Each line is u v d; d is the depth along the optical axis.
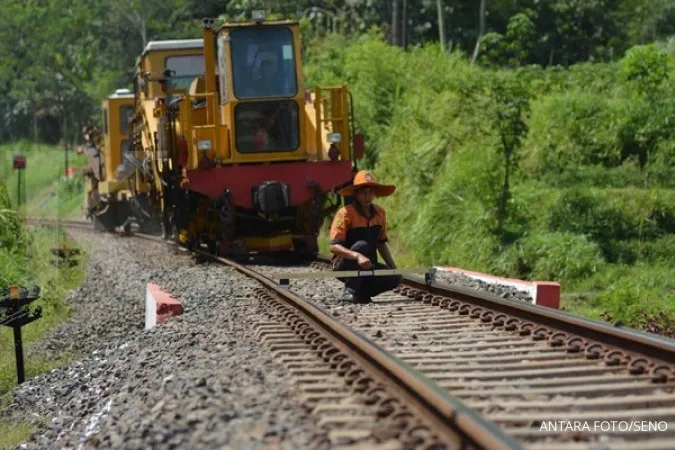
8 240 31.31
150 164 35.62
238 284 22.08
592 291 25.83
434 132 38.88
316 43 63.06
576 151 36.28
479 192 32.66
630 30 71.50
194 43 36.56
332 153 28.45
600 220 30.20
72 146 88.88
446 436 8.45
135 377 13.91
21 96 90.50
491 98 32.34
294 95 28.41
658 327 19.69
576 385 11.25
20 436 14.16
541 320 14.73
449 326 15.59
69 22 90.75
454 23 75.12
